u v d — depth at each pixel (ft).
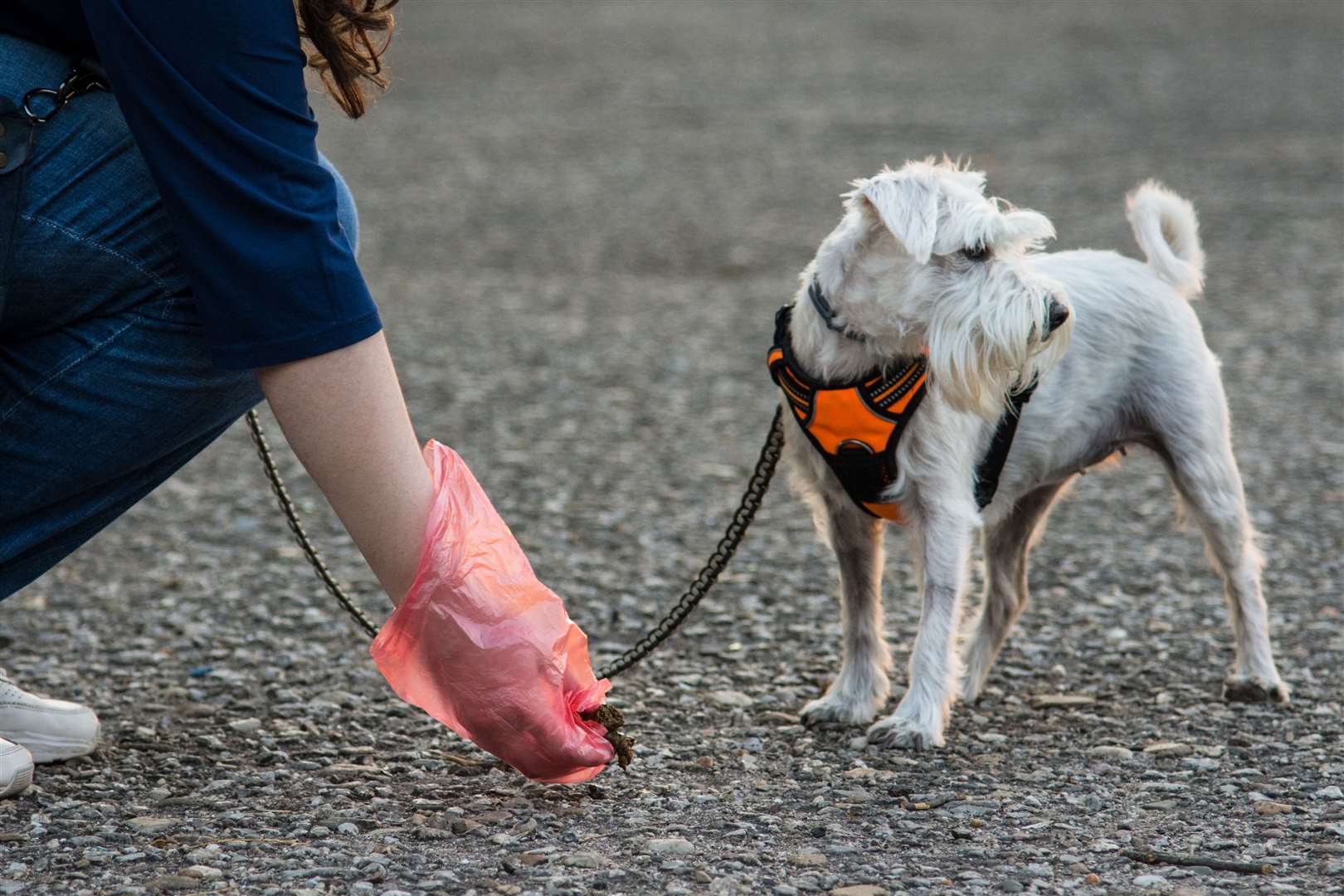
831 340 14.83
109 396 11.38
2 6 10.95
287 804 12.46
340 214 12.16
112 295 11.25
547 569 22.13
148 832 11.67
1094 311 16.52
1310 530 23.40
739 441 30.42
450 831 11.80
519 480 27.35
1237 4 127.95
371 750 14.10
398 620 11.41
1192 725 15.19
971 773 13.65
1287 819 12.28
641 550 23.24
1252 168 59.77
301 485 27.32
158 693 16.17
